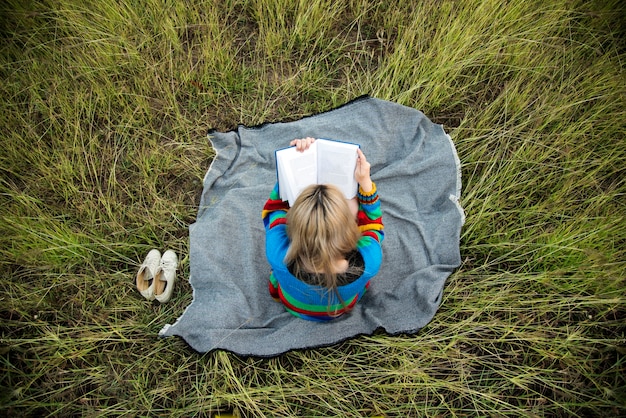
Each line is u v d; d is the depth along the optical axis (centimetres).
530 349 256
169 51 333
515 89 315
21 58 331
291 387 245
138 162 312
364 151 308
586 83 317
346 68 348
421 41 339
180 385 251
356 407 244
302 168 227
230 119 329
